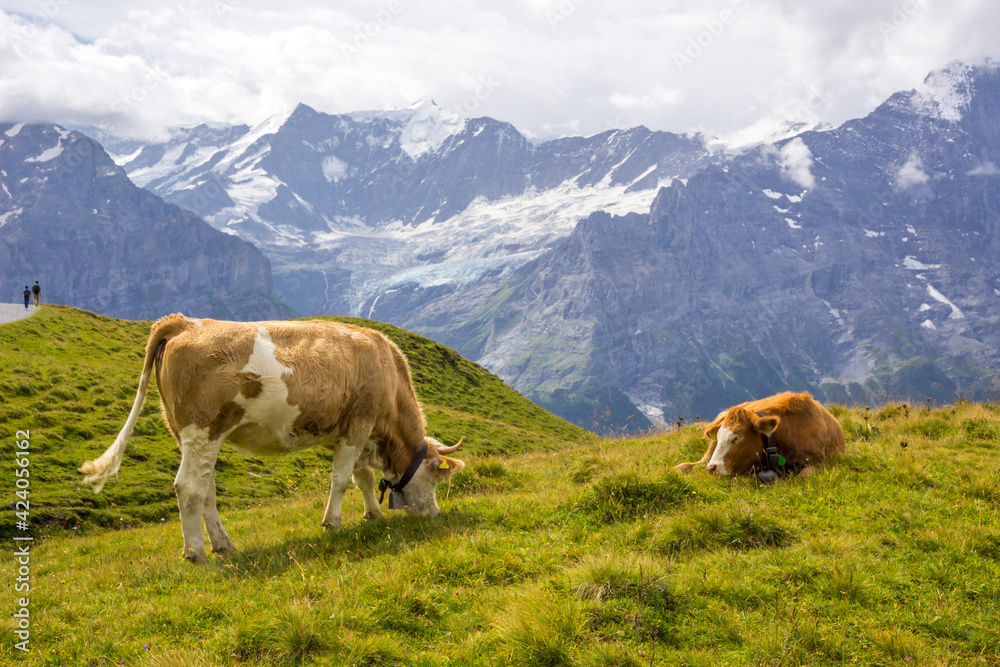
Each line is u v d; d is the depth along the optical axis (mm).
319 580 8102
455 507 11742
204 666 6090
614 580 7117
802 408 11906
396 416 11664
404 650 6461
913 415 17719
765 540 8375
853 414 18109
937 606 6891
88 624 7582
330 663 6199
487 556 8320
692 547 8344
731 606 6930
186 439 9930
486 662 6160
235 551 10281
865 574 7402
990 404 17891
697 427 18781
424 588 7625
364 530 10273
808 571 7469
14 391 29984
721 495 10078
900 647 6098
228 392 9828
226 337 9992
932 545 8172
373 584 7555
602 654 5984
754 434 11242
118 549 13594
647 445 17344
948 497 10055
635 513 9562
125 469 25578
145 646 6676
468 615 7055
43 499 21672
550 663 6062
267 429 10258
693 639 6406
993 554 7980
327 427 10672
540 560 8211
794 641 6223
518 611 6602
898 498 9898
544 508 10305
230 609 7477
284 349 10227
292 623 6555
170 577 9094
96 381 34156
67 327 45938
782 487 10625
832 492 10195
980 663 5957
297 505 16594
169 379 9898
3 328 40469
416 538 9734
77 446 26562
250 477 28141
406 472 11758
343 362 10664
